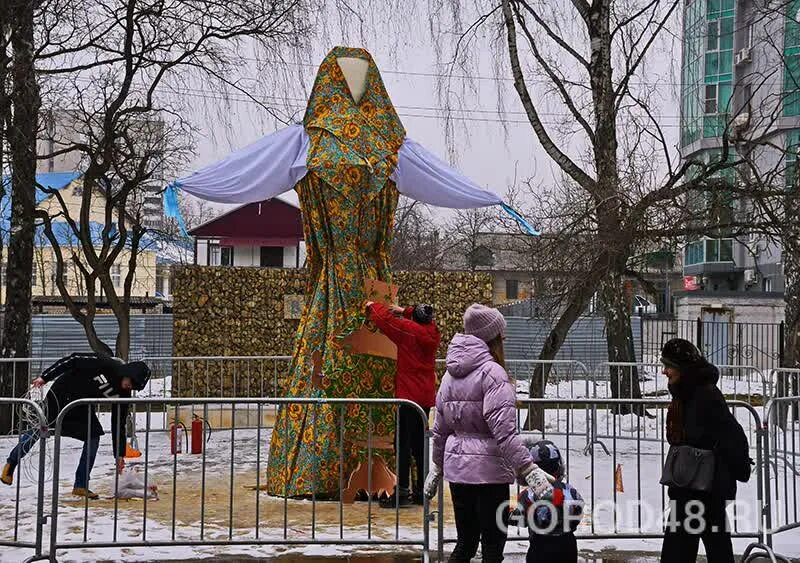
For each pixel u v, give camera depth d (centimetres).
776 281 3481
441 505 719
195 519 862
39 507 713
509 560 740
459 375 633
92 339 1833
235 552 756
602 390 1973
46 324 2642
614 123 1634
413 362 920
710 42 2992
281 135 1003
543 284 1644
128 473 960
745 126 1558
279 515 884
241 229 3041
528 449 643
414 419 917
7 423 1516
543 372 1500
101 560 728
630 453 1320
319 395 961
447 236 4616
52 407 955
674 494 655
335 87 1003
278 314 2134
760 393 1941
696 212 1478
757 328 2822
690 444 646
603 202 1473
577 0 1683
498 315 643
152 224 2894
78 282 3944
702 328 2767
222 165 978
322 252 990
